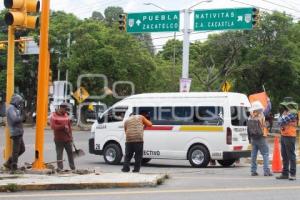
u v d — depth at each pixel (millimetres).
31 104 58438
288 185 13320
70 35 48781
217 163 21453
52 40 48875
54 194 11547
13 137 14430
